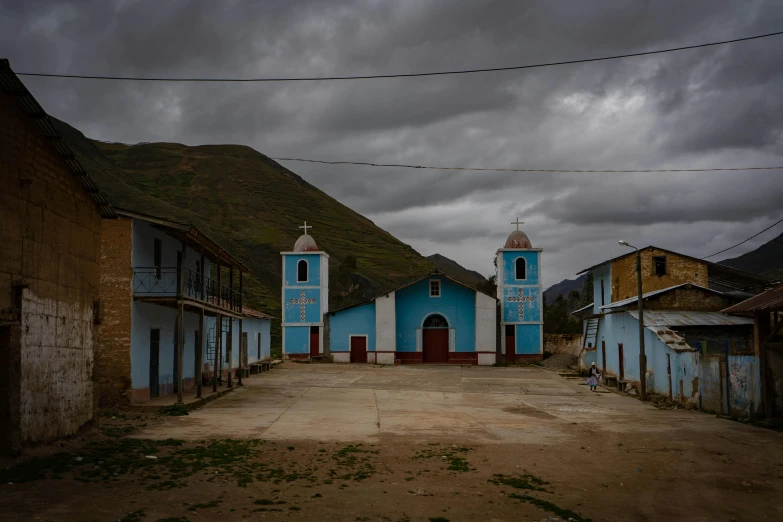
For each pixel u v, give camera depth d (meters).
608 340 34.06
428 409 21.36
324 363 47.78
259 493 9.24
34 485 9.07
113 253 18.98
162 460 11.34
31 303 11.13
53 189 12.05
